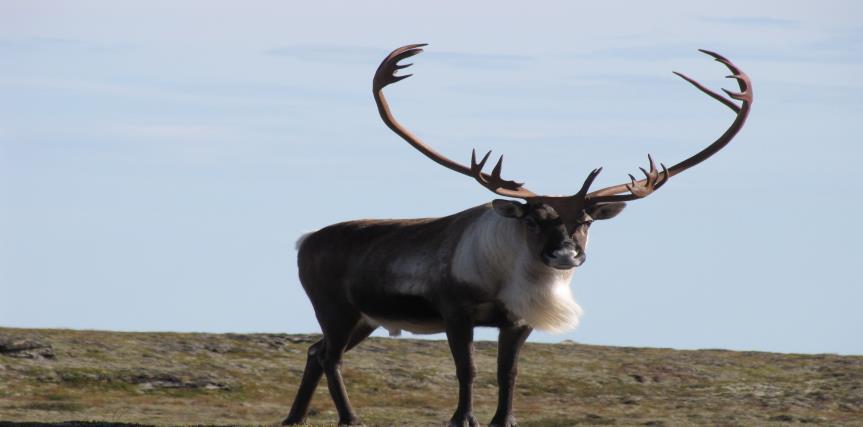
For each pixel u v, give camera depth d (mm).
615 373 138125
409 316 59812
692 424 83312
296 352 146875
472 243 56406
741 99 61250
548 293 55688
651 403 108438
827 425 84188
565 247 53906
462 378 56500
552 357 150500
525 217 54938
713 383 130500
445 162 59781
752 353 156750
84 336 144625
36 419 77438
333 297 63562
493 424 57906
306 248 65250
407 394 121562
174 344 144625
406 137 60938
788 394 115062
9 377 117188
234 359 138000
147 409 92875
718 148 61188
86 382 118250
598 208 56031
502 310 56594
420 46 61844
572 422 84062
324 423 67375
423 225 60469
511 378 58156
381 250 60812
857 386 120938
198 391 119125
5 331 143750
